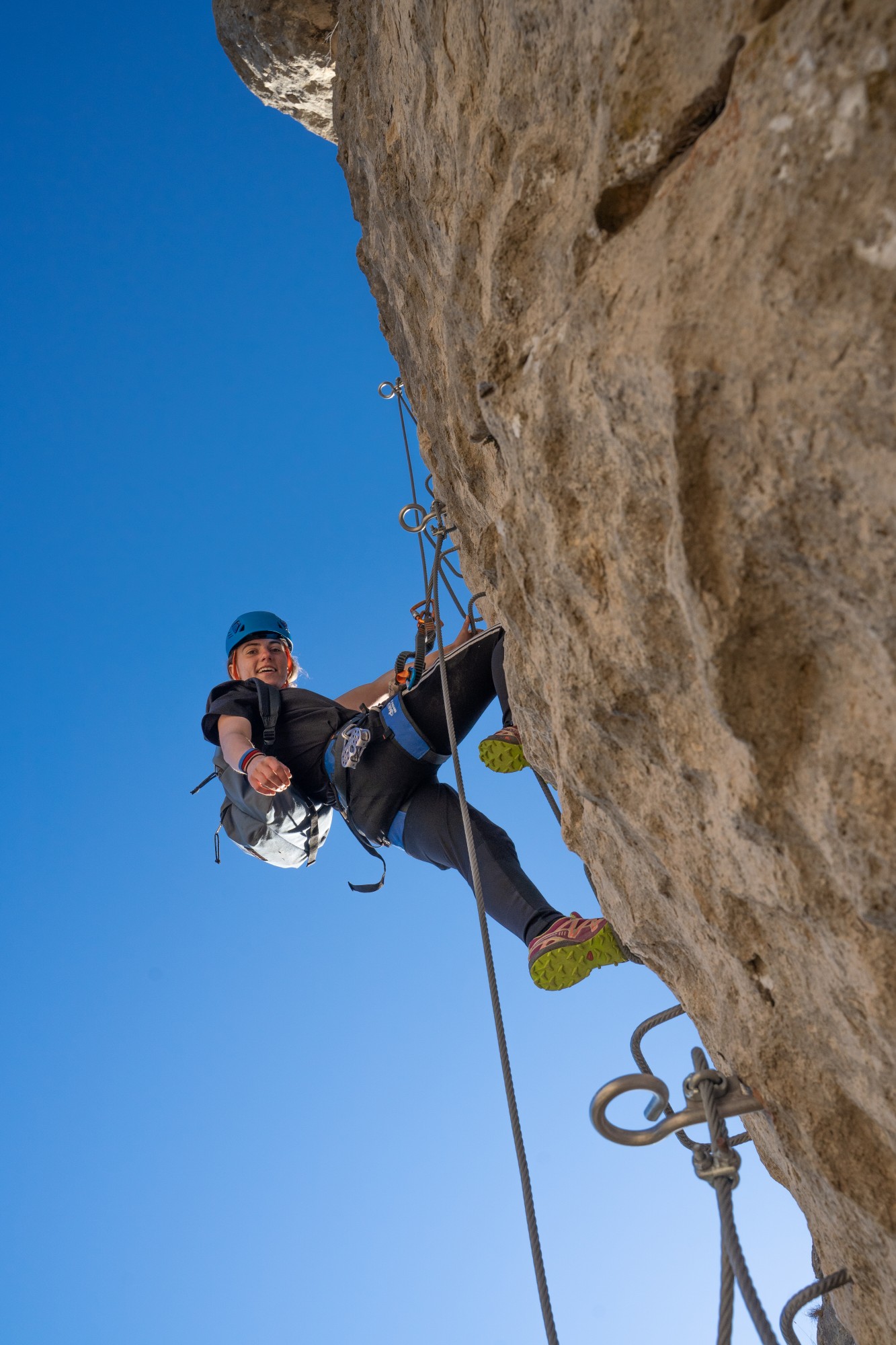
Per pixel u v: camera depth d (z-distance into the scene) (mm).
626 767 2072
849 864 1444
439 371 3213
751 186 1306
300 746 3521
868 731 1398
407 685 3373
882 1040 1567
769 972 1877
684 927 2203
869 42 1142
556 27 1861
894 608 1283
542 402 1870
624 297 1574
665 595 1681
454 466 3287
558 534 1921
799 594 1432
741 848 1724
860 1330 2088
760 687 1505
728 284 1338
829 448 1262
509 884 3031
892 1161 1767
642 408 1545
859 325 1170
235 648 4277
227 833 3615
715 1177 1767
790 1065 1871
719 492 1458
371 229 3820
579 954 2711
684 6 1487
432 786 3367
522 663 2629
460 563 3816
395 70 3014
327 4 4277
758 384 1316
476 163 2295
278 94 4746
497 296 2027
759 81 1324
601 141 1667
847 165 1170
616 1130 1835
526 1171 2182
